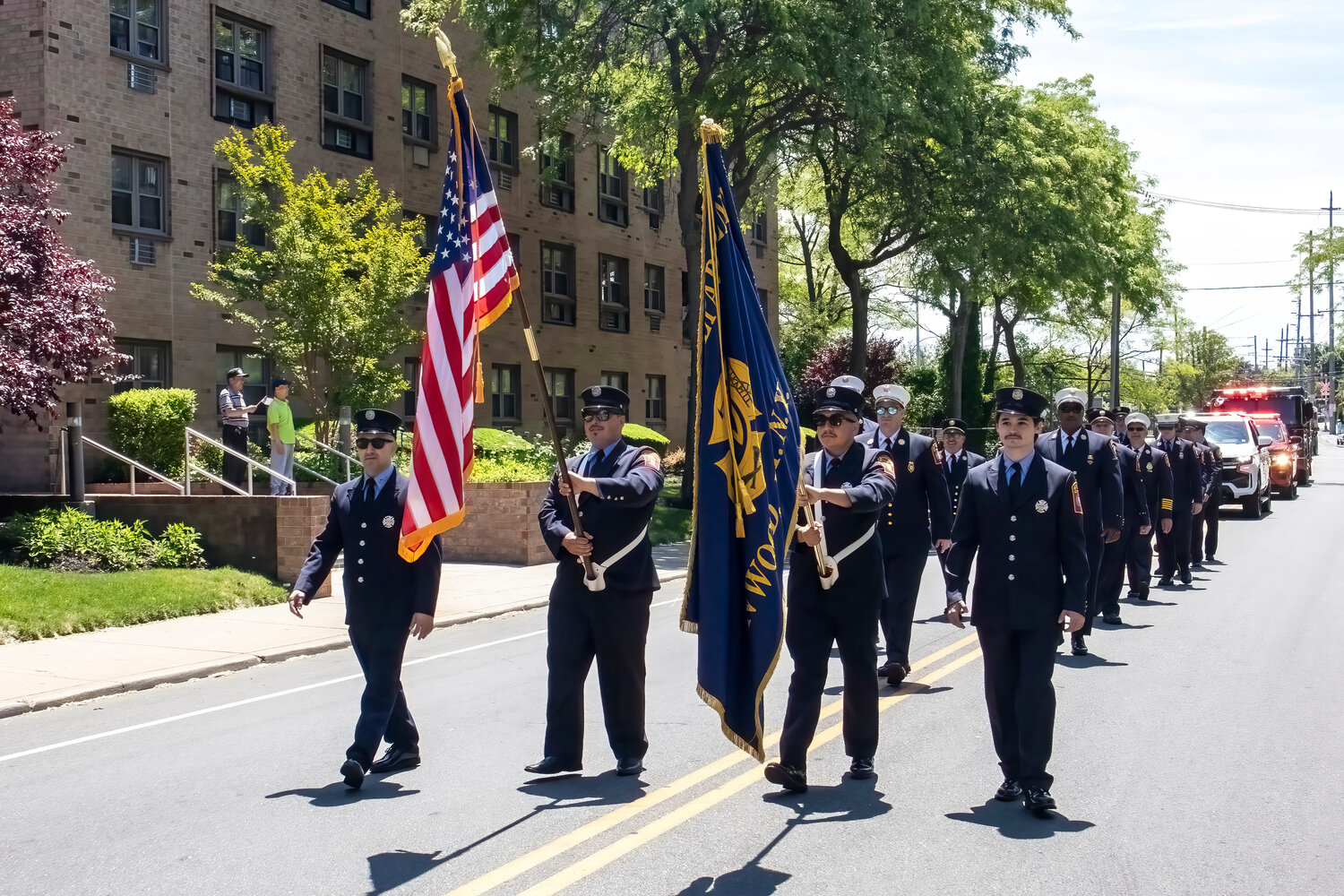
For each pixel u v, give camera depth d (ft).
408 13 82.79
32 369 44.42
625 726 21.80
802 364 145.38
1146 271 162.50
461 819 19.11
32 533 47.03
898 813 19.45
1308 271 176.04
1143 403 264.52
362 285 69.36
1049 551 19.83
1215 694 28.55
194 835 18.43
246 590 45.16
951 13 83.15
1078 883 16.24
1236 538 72.74
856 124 83.82
